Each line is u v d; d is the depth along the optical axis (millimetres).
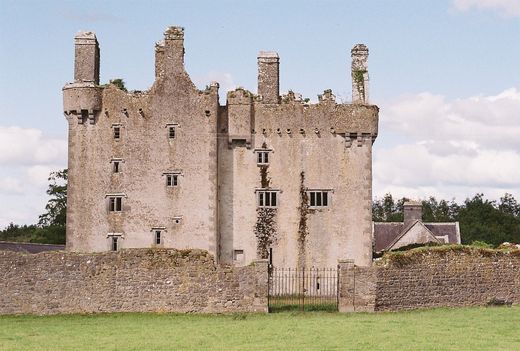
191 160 57812
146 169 57781
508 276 48219
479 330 34406
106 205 57531
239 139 58625
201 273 41250
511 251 48750
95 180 57781
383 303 42719
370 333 33281
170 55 58531
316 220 58406
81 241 57375
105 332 34094
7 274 40656
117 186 57656
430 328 35000
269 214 58406
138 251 41375
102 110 58188
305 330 34250
